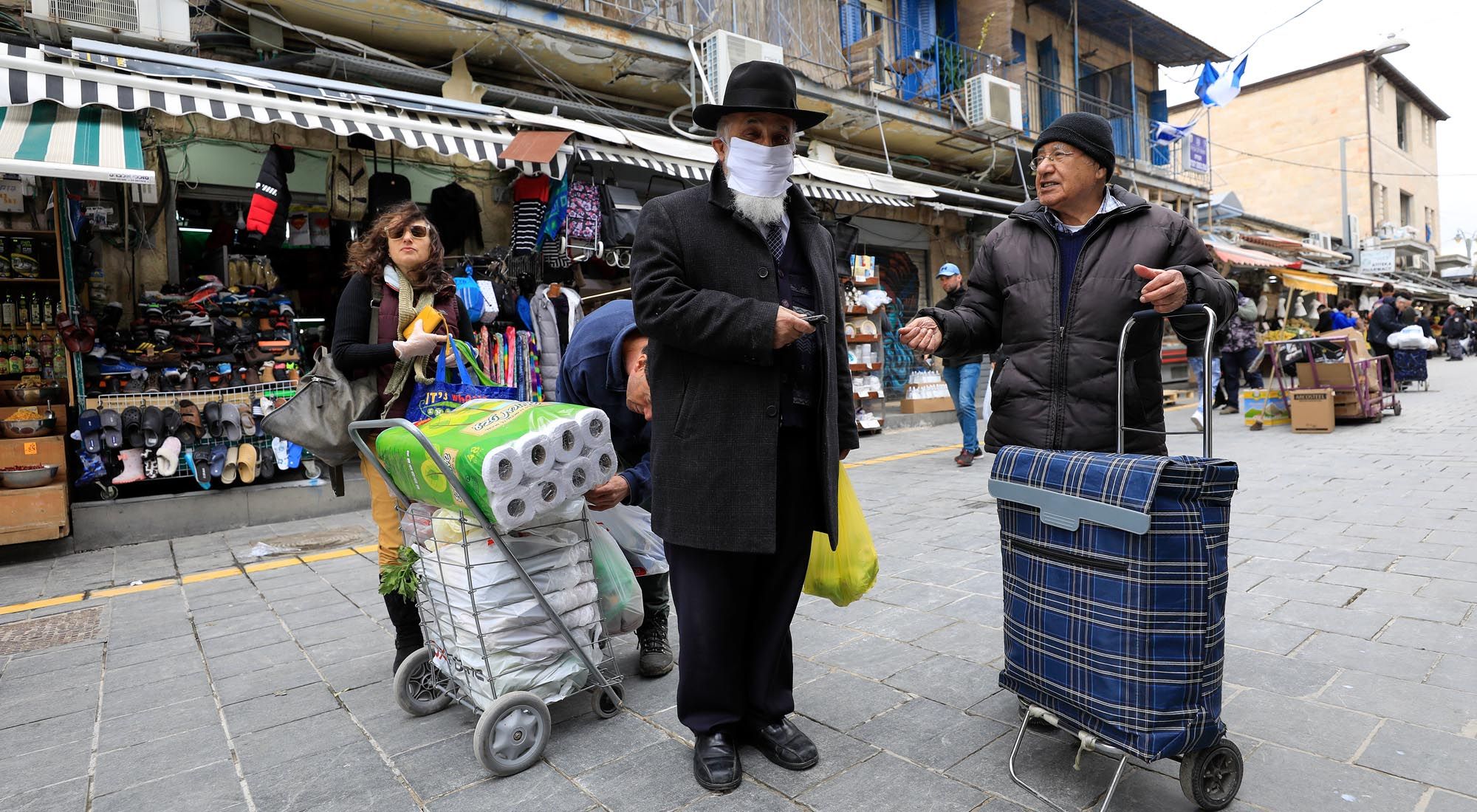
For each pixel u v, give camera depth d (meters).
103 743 2.58
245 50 6.90
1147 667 1.81
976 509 5.67
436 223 7.30
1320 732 2.34
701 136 9.18
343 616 3.84
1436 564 3.82
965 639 3.19
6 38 5.75
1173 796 2.03
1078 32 16.33
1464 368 20.06
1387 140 36.19
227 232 7.00
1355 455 7.01
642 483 2.56
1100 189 2.32
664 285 2.04
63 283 5.57
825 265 2.28
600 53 8.44
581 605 2.49
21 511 5.04
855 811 2.02
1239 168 36.81
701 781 2.15
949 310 2.48
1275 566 3.95
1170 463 1.79
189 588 4.45
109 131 5.13
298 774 2.32
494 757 2.23
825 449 2.16
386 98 6.31
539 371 6.89
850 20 11.86
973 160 13.43
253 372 6.29
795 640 3.28
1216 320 2.13
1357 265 28.77
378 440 2.59
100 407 5.65
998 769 2.20
